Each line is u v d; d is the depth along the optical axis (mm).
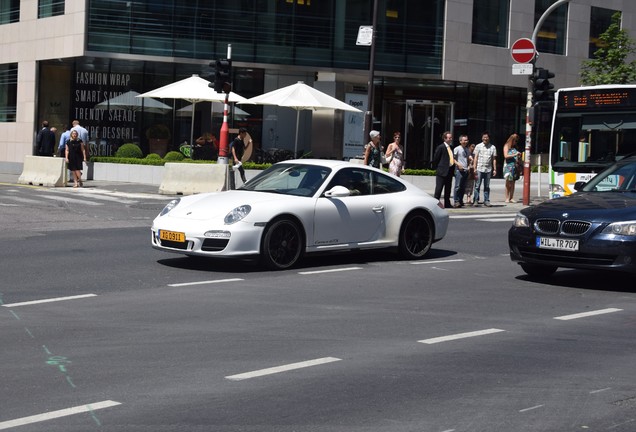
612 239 15570
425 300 14797
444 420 8273
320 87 51062
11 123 52844
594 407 8812
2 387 9125
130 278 16344
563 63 57438
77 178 39906
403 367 10227
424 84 53312
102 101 49094
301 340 11523
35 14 51031
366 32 41938
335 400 8844
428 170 49312
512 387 9492
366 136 42125
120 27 47281
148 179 44500
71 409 8406
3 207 29766
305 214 17734
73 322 12414
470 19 53219
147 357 10469
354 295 15078
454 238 24453
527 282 17109
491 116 55469
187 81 44156
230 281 16203
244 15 48625
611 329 12789
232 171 36281
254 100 42969
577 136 28094
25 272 16828
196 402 8703
